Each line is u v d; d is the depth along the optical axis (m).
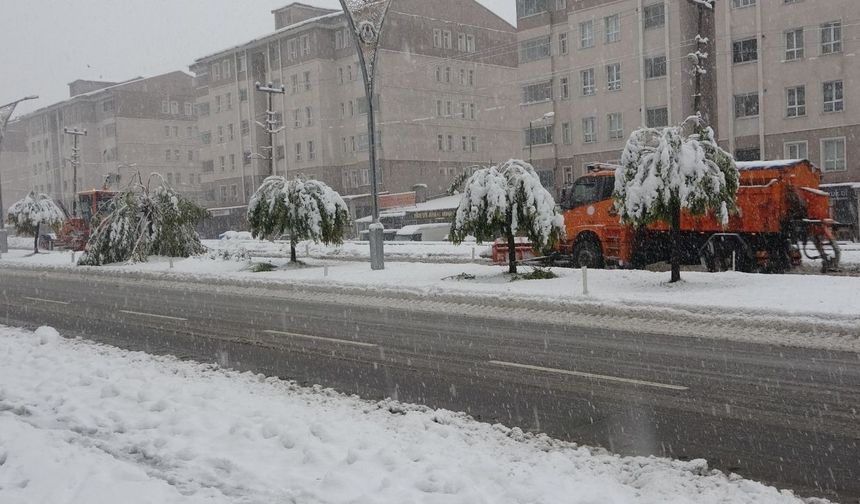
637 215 16.81
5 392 8.81
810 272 20.03
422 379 9.42
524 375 9.45
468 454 6.17
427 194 70.38
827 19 43.62
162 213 32.78
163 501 5.23
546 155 60.16
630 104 53.66
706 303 13.71
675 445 6.52
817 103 44.28
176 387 8.65
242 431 6.82
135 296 21.08
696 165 16.14
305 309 17.03
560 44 59.00
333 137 73.56
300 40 74.69
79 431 7.20
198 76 87.19
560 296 15.89
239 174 82.31
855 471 5.75
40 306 19.19
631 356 10.45
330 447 6.36
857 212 41.75
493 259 25.48
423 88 72.62
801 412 7.39
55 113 111.00
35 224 45.06
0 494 5.47
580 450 6.36
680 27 50.47
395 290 19.03
